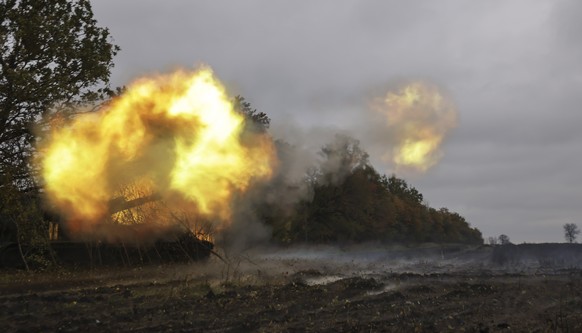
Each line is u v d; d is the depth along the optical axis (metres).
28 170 21.75
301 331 8.58
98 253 21.03
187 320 9.17
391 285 14.80
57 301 10.75
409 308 10.92
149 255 22.00
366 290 13.35
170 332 8.30
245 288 13.24
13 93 20.41
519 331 9.08
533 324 9.79
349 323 9.24
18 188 21.11
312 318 9.70
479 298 12.71
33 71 21.38
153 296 11.59
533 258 33.03
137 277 16.27
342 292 12.96
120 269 19.39
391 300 11.99
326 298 11.95
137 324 8.84
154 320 9.16
